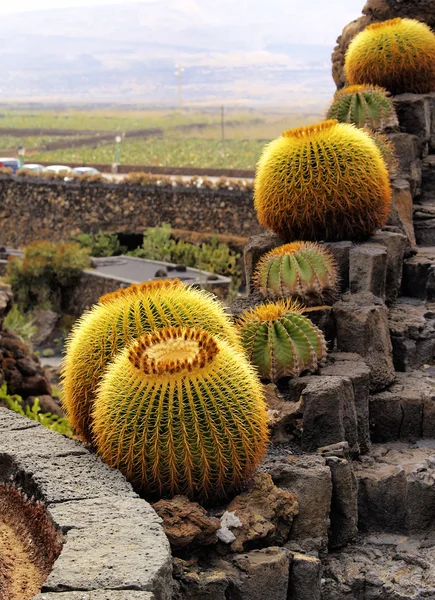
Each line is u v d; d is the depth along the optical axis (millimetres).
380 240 7309
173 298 4691
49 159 73312
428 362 6828
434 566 4770
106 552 3377
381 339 6129
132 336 4574
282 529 4379
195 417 4008
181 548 3941
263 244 7199
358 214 6973
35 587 3543
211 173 47719
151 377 4023
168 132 103250
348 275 6852
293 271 6164
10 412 4875
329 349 6105
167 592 3334
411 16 11211
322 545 4527
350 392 5320
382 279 6848
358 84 9984
